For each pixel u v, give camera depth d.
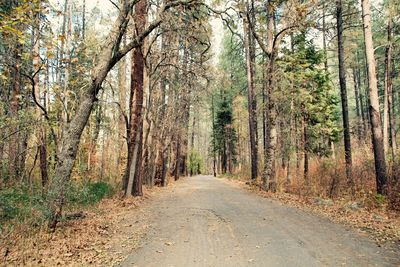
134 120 15.14
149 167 22.91
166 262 5.48
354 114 49.75
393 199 10.18
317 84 19.34
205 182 30.34
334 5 15.73
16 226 6.77
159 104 22.34
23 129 10.28
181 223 8.77
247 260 5.53
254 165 23.12
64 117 12.51
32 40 9.77
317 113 19.20
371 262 5.36
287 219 9.11
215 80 19.75
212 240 6.91
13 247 5.88
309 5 14.55
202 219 9.33
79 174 14.42
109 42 8.30
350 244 6.45
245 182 25.61
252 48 24.39
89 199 11.40
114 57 8.40
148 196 16.06
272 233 7.45
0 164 10.75
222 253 5.96
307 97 17.94
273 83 17.19
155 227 8.28
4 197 8.26
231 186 23.67
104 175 22.64
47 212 7.05
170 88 23.44
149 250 6.20
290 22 15.53
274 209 10.95
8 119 9.49
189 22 13.59
